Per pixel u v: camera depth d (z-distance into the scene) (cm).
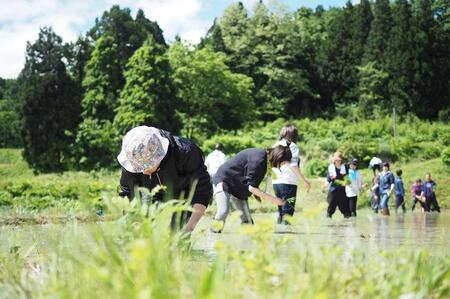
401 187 2114
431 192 2289
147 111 5925
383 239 598
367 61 8144
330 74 8556
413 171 4197
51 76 5894
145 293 135
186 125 6862
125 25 6981
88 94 6188
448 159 4234
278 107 8094
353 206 1380
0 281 264
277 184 944
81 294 187
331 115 8256
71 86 6006
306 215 210
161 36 8312
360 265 240
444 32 8106
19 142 8638
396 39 7769
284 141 941
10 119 8650
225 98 7231
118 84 6334
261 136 6125
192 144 448
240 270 207
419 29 7744
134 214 246
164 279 162
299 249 228
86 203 220
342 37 8688
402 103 7588
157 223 234
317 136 6012
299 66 8694
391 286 208
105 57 6291
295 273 205
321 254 226
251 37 8594
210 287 138
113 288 171
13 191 2294
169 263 207
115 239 234
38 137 5853
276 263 217
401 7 8044
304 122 6469
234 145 5494
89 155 5753
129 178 437
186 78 7062
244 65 8475
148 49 6041
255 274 202
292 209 943
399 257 257
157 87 5997
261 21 8688
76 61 6669
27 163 6016
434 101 7719
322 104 8681
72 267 232
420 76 7612
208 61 7100
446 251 451
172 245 242
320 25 10506
